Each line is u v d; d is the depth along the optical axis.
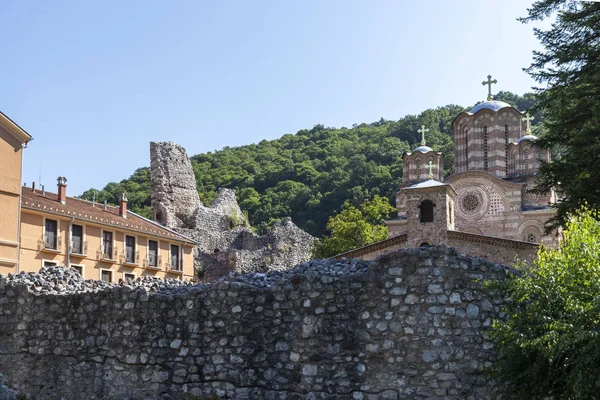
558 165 28.56
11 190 43.69
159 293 18.42
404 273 16.11
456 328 15.59
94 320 18.58
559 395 14.29
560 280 14.80
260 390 16.70
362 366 16.00
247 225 95.62
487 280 15.71
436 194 48.38
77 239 52.78
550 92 29.64
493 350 15.34
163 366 17.67
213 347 17.34
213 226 87.94
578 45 28.94
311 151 145.88
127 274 57.09
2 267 42.59
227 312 17.39
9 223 43.41
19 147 44.50
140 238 59.09
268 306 17.09
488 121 67.94
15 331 19.28
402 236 48.72
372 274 16.36
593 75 27.81
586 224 16.95
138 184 126.25
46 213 49.84
